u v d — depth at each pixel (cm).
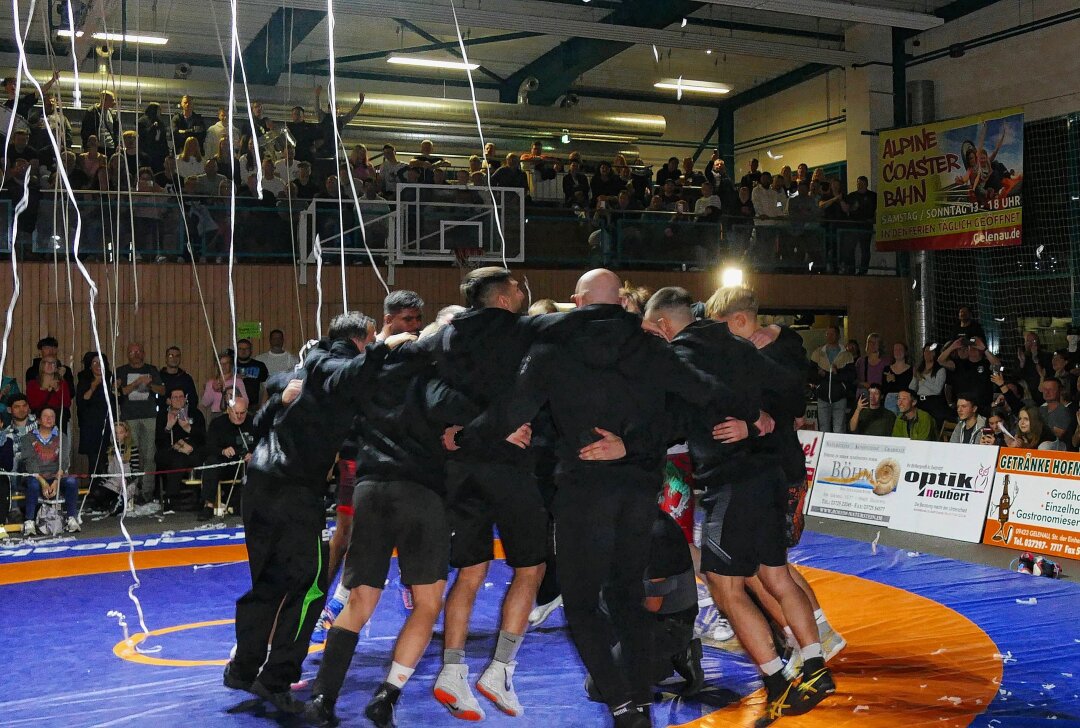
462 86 2278
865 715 444
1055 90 1723
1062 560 859
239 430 1156
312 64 2102
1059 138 1717
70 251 1303
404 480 425
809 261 1731
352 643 434
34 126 1319
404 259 1369
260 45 1920
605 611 443
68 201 1295
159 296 1352
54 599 700
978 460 966
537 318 426
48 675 513
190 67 2009
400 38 2038
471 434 425
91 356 1186
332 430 440
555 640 572
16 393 1034
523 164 1753
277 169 1423
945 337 1783
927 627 610
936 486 998
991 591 715
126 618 641
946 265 1777
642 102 2405
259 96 1864
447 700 436
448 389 421
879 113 1959
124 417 1160
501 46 2086
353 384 426
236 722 437
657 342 412
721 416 429
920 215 1703
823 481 1115
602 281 416
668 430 420
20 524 1052
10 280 1271
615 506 398
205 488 1129
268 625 449
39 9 1120
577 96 2275
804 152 2248
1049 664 528
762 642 443
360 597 432
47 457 1014
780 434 463
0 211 1266
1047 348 1709
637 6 1777
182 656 549
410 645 423
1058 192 1716
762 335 473
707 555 445
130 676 510
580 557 398
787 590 446
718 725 434
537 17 1655
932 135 1684
